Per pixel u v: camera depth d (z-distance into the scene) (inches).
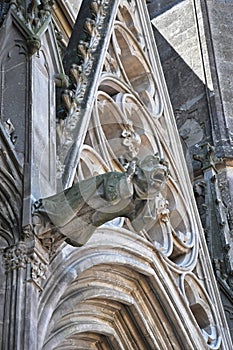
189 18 1508.4
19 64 685.3
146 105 884.0
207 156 1075.9
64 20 998.4
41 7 729.6
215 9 1512.1
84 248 683.4
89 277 711.1
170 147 870.4
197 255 836.0
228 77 1402.6
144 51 917.2
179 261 819.4
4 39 685.3
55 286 623.8
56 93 721.6
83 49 802.8
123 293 750.5
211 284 839.1
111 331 749.9
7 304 573.3
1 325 564.4
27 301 576.1
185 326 776.3
